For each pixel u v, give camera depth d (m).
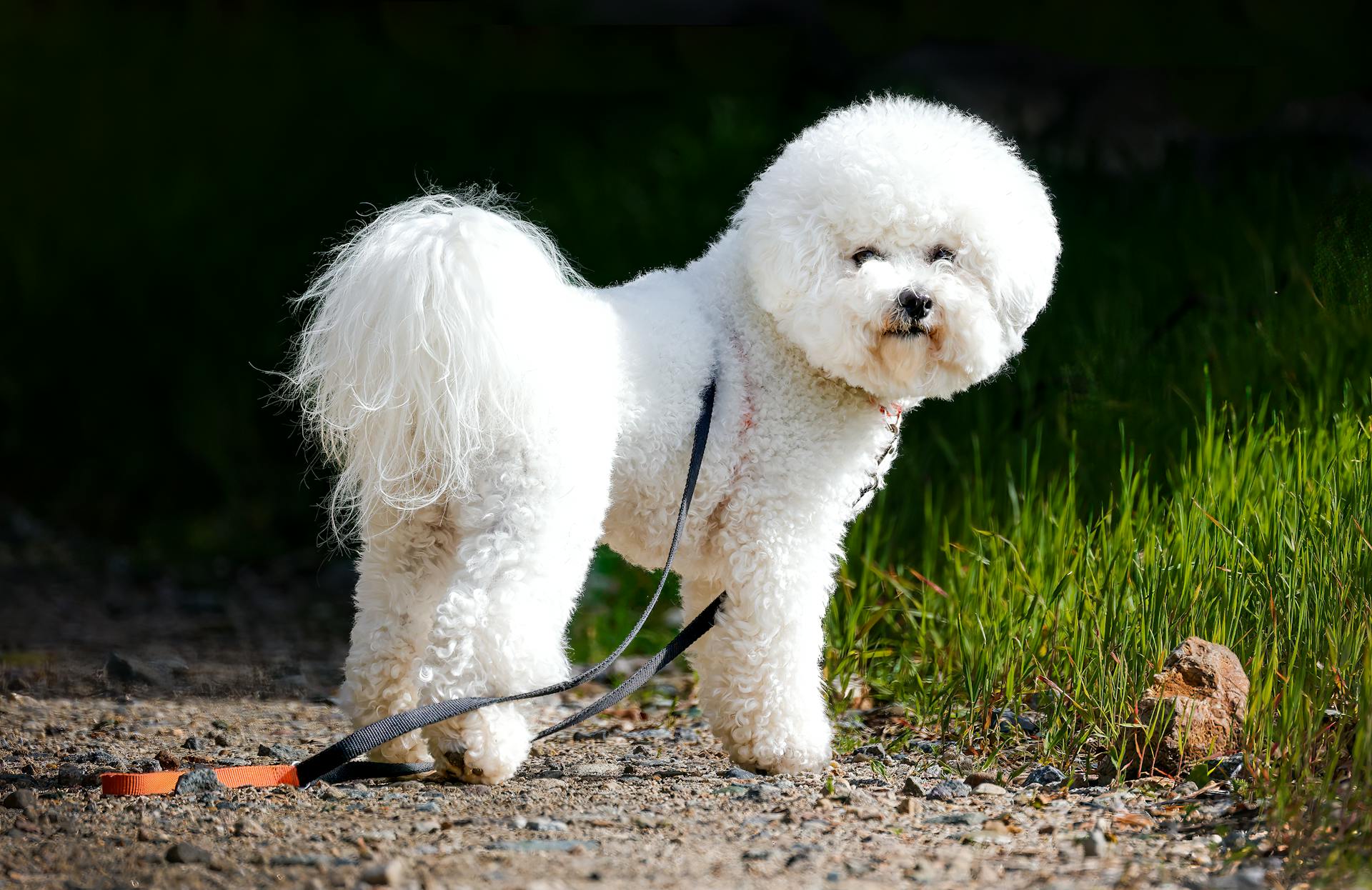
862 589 7.22
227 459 13.11
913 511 8.19
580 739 6.49
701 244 12.53
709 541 5.58
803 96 15.69
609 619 8.87
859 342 5.14
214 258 14.25
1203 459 6.57
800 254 5.24
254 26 18.00
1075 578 6.20
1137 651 5.82
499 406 4.82
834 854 4.41
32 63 16.67
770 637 5.46
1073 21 15.61
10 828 4.62
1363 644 5.31
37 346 13.85
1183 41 15.02
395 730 4.86
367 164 15.14
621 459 5.25
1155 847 4.52
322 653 8.98
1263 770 5.05
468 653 4.86
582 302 5.27
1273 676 5.33
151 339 13.83
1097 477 7.71
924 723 6.41
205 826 4.66
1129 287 9.26
